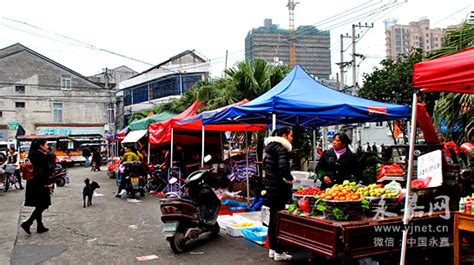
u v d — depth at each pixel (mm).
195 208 6570
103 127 41125
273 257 5867
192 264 5723
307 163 15750
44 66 39094
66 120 39875
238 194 11195
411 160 4273
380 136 31312
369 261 5047
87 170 27547
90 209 10586
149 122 15141
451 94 7414
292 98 7449
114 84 43500
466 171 5688
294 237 5176
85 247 6750
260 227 7172
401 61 17344
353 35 23266
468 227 4418
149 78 39844
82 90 40625
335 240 4527
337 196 4770
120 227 8289
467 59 3697
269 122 9578
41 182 7820
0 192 14859
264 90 14367
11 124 36938
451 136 7828
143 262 5871
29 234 7719
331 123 10000
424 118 5543
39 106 38688
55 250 6570
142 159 13711
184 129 13016
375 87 16578
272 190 5695
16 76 37906
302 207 5148
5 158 17844
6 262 5949
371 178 6770
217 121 8703
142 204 11359
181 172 12820
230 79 15055
